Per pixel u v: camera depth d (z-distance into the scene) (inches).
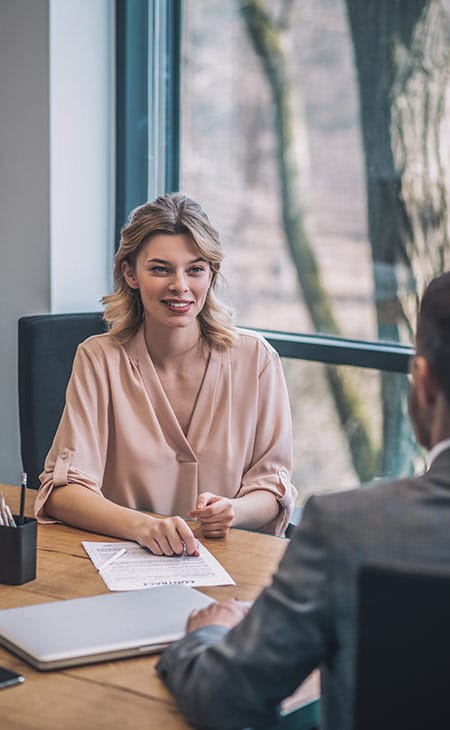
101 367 94.8
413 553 43.0
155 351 95.7
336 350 129.3
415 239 122.9
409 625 39.7
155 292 91.9
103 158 139.5
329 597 44.4
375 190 125.6
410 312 124.6
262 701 47.5
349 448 132.1
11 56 132.4
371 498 44.9
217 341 96.0
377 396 128.3
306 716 56.1
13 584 71.1
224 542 81.1
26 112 132.5
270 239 135.9
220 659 48.4
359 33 124.0
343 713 45.4
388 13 121.2
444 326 45.1
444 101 118.3
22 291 136.7
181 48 139.6
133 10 136.7
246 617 48.4
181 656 53.5
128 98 138.3
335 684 46.2
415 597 39.4
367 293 128.2
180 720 52.3
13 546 70.9
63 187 134.1
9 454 141.3
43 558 76.7
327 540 44.5
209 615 57.5
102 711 53.2
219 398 96.2
